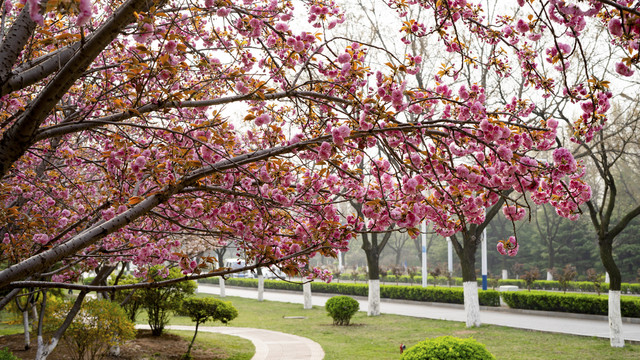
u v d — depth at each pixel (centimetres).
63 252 262
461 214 318
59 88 244
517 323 1540
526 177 296
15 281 269
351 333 1461
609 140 1198
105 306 959
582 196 319
